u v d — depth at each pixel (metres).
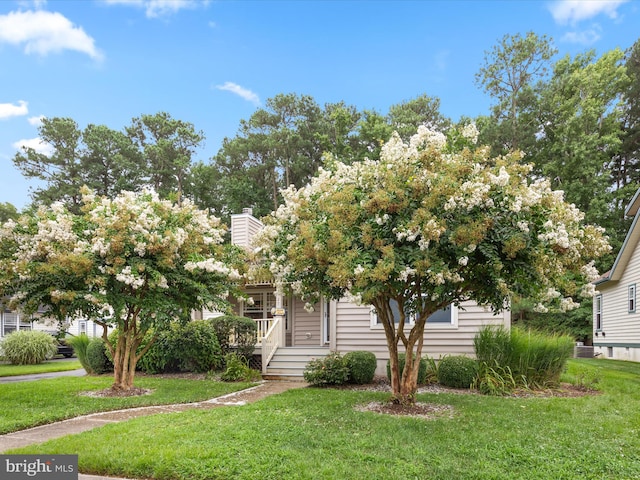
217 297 9.90
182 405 8.36
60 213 9.08
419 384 10.34
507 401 8.14
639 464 4.77
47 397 9.00
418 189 6.32
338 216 6.48
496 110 30.55
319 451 5.05
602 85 27.92
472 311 11.16
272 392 9.91
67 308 8.52
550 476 4.43
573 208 6.81
